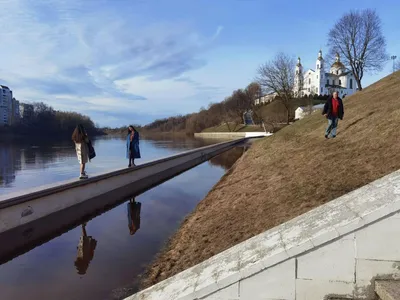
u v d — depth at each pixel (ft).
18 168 67.31
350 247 8.39
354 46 165.17
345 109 71.72
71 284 17.37
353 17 163.12
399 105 47.93
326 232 8.45
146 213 32.55
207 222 26.89
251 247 10.02
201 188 46.78
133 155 48.01
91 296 16.10
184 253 21.06
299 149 48.62
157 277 17.95
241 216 25.63
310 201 23.35
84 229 27.27
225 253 10.70
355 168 28.17
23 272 18.97
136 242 24.04
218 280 8.64
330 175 28.50
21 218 26.40
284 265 8.50
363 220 8.30
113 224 28.73
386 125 39.50
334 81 344.08
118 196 40.32
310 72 337.52
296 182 29.99
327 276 8.45
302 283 8.51
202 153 89.30
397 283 8.03
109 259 20.80
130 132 47.83
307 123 80.84
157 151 124.06
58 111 348.59
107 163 75.31
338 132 49.96
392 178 11.15
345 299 8.38
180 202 37.60
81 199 34.32
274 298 8.54
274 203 26.12
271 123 217.77
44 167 69.05
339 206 10.36
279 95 190.39
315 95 303.68
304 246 8.43
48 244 23.63
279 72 186.91
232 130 287.07
